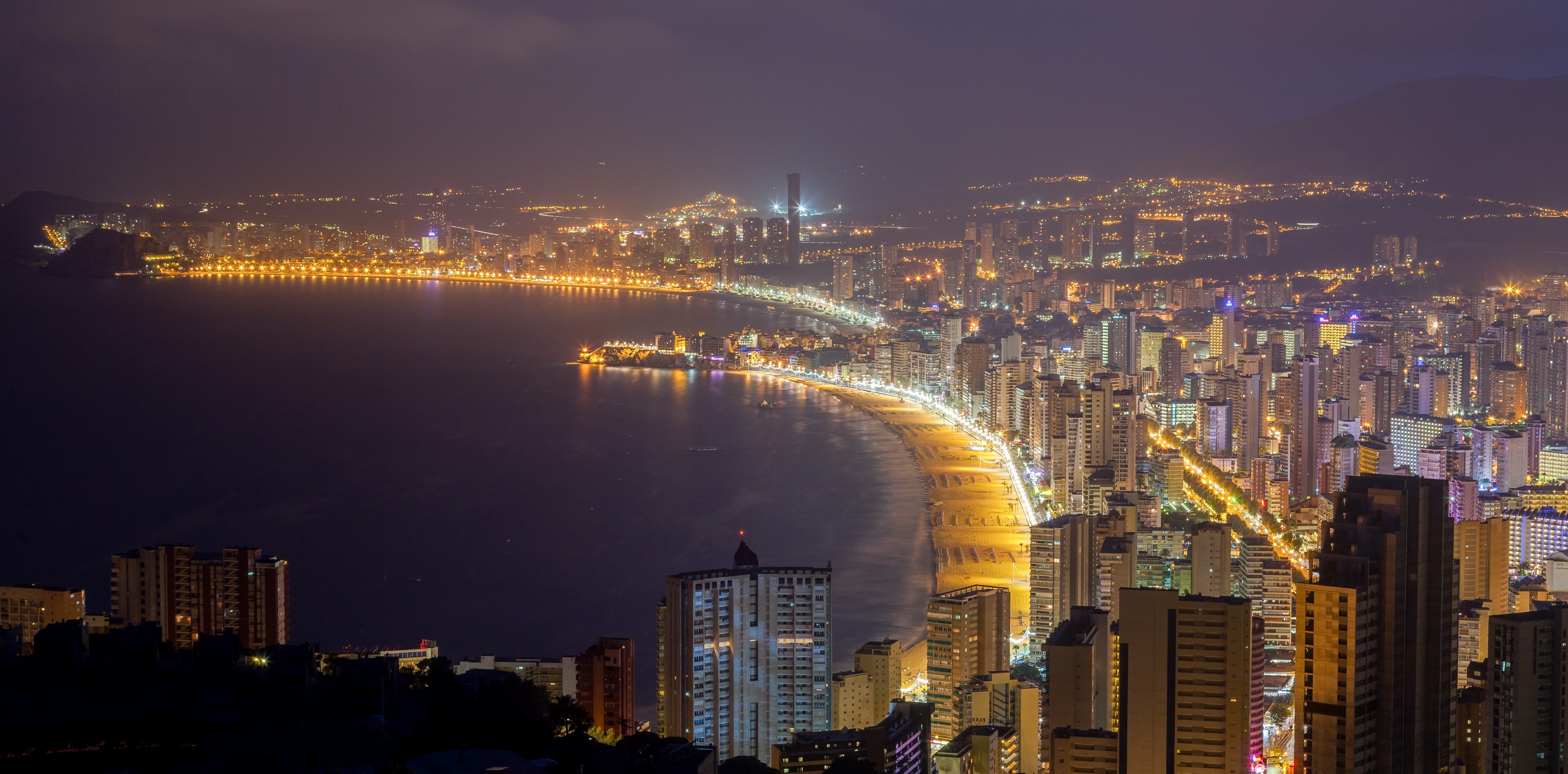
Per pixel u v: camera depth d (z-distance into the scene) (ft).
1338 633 462.60
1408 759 485.97
